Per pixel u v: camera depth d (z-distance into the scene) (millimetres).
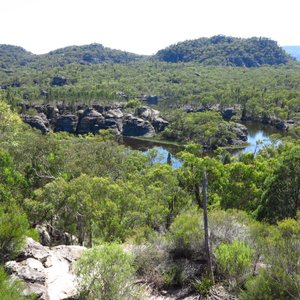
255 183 33031
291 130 115250
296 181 25219
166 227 25797
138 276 11633
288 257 9750
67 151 33156
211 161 35344
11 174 22375
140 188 26922
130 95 176750
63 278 10055
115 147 41844
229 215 14305
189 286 11211
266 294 9141
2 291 6586
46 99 139250
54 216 25125
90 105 135625
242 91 173000
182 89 195875
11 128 32094
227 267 11273
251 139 107812
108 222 20359
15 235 9711
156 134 116625
